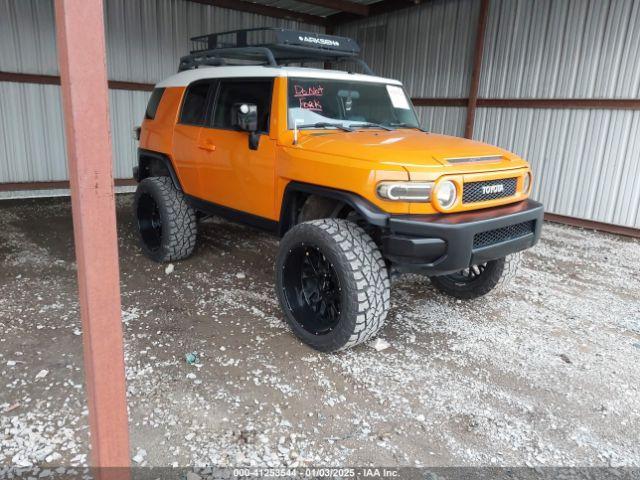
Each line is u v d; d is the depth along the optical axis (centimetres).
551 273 536
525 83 795
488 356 346
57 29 148
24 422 258
